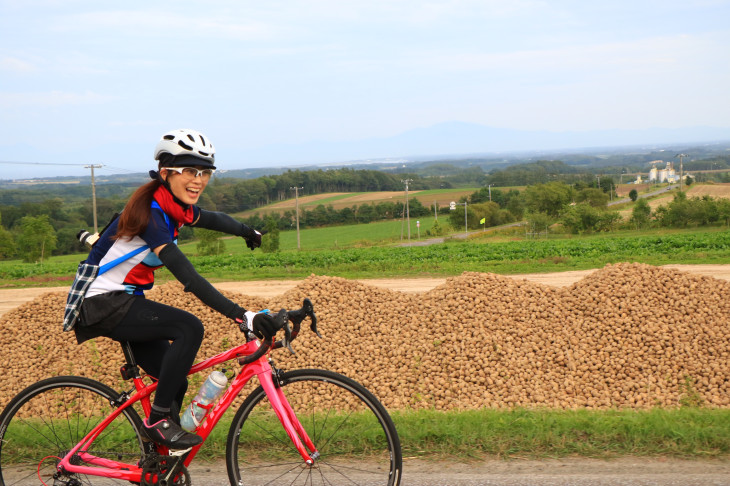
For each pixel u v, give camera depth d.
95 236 2.48
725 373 5.99
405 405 5.95
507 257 25.62
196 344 2.39
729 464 2.97
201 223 2.49
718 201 61.28
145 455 2.52
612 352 6.50
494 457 3.13
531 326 7.04
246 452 2.92
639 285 7.47
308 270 20.75
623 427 3.39
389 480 2.44
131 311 2.35
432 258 25.33
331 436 2.93
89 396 3.35
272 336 2.29
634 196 117.12
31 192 155.50
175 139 2.25
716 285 7.46
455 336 6.88
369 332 7.20
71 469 2.59
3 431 2.66
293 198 128.38
